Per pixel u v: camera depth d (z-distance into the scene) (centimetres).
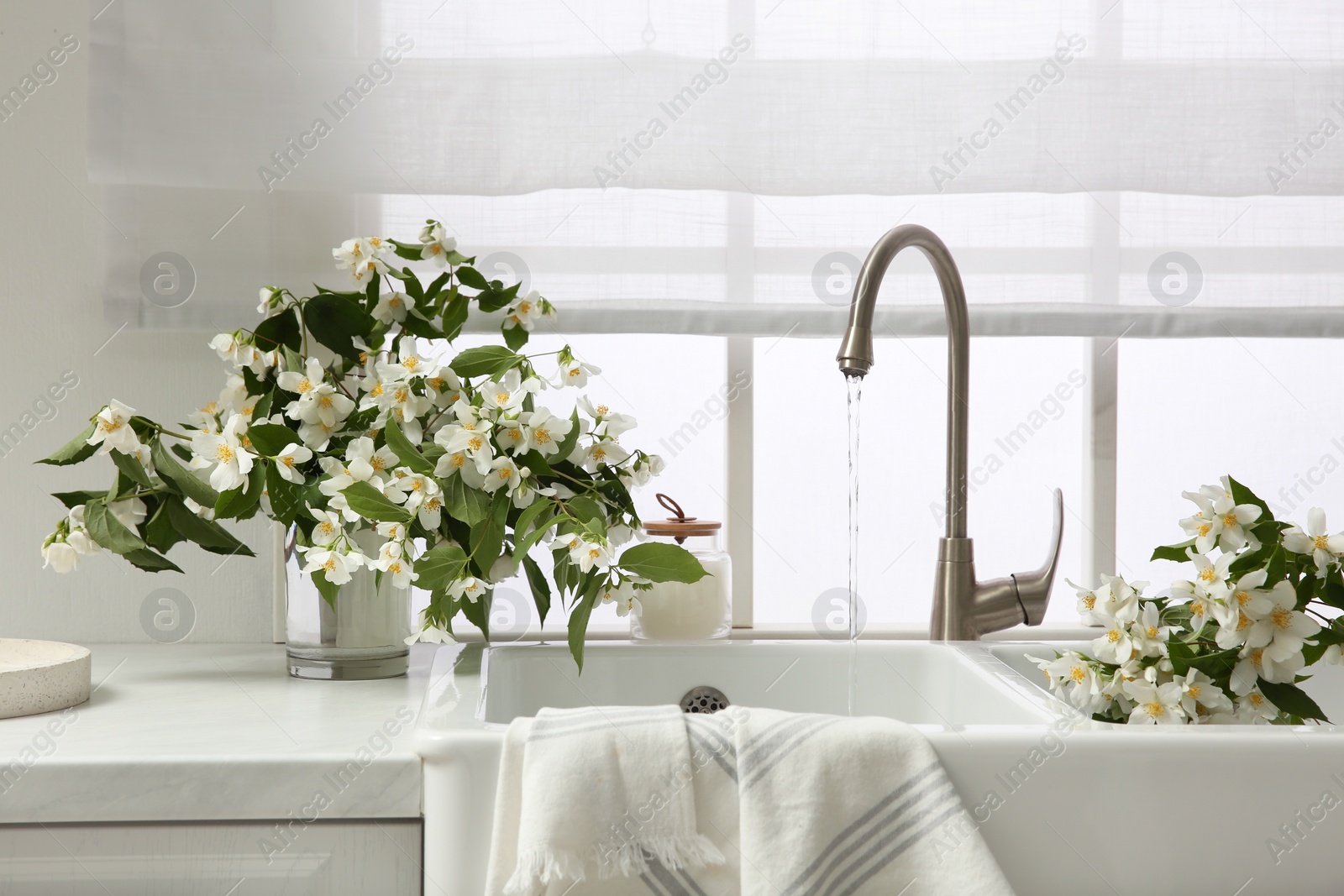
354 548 87
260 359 96
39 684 84
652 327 122
